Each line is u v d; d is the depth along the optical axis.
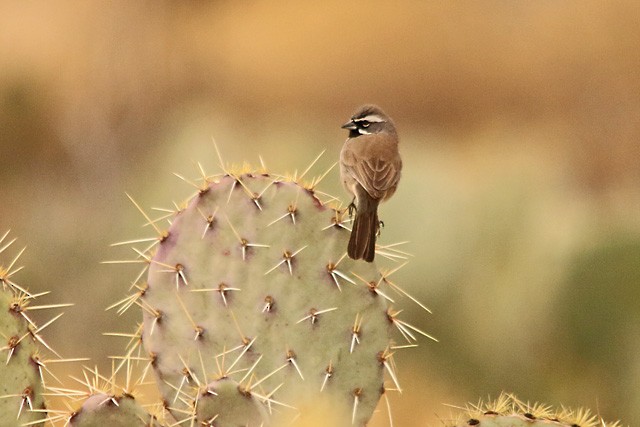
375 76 51.88
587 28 49.16
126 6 46.72
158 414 9.76
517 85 50.16
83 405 8.57
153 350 9.85
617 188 40.31
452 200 23.58
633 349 20.36
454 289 22.62
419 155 28.22
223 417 8.81
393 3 52.59
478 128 48.91
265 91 51.06
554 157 39.34
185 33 49.44
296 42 52.31
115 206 30.94
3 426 8.74
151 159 33.78
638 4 48.38
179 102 46.00
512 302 22.02
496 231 22.73
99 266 25.08
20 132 38.16
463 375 22.05
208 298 9.88
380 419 17.94
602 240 21.31
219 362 9.81
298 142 27.28
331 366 9.80
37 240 27.12
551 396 21.02
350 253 9.95
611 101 45.88
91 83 43.03
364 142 12.99
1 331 8.82
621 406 20.22
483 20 51.91
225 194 10.03
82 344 23.53
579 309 20.95
